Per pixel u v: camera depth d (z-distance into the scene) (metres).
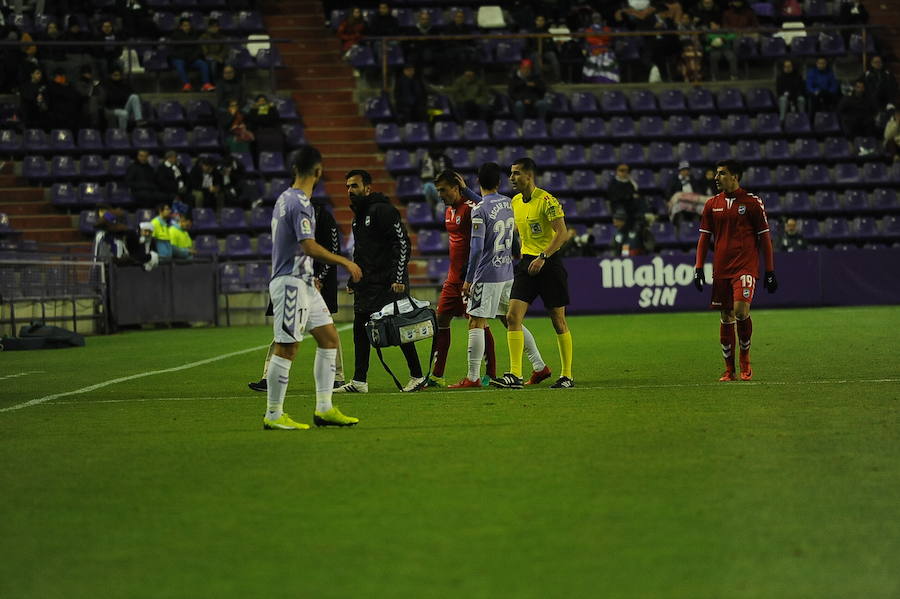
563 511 19.06
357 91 106.56
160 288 82.56
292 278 28.66
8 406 36.22
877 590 14.62
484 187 37.91
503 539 17.36
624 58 109.31
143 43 98.69
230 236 91.44
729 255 38.91
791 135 104.12
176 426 30.53
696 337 60.81
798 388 35.94
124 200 93.62
